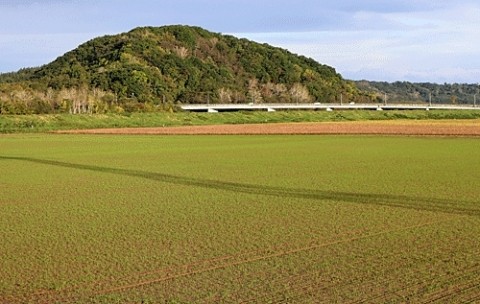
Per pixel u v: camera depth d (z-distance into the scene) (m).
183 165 47.69
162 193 32.06
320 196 30.28
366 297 14.06
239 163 48.81
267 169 43.91
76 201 29.61
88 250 19.09
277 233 21.41
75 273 16.47
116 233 21.67
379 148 63.91
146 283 15.45
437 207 26.69
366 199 29.14
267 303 13.78
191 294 14.52
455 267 16.61
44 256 18.39
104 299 14.27
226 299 14.12
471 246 19.16
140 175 40.94
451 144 69.00
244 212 25.83
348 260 17.50
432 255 18.02
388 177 38.03
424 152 57.94
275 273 16.20
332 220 23.80
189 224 23.22
